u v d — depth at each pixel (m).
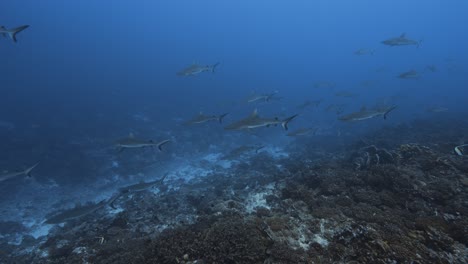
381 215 6.99
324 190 9.50
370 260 4.91
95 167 18.25
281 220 6.93
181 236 5.93
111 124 28.38
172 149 22.41
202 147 23.23
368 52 19.11
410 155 10.39
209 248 5.34
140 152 21.00
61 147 20.64
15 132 22.67
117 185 16.47
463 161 9.57
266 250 5.52
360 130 30.45
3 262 9.19
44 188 15.45
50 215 13.20
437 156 9.78
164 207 11.66
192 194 13.09
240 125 9.68
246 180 15.01
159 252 5.55
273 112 39.81
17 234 11.66
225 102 30.42
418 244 5.24
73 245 8.70
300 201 8.59
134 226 9.91
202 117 11.46
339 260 5.30
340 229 6.25
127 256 6.71
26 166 17.12
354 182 9.55
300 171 12.93
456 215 6.76
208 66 12.91
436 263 4.72
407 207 7.57
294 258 5.20
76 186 16.00
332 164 12.82
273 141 26.41
